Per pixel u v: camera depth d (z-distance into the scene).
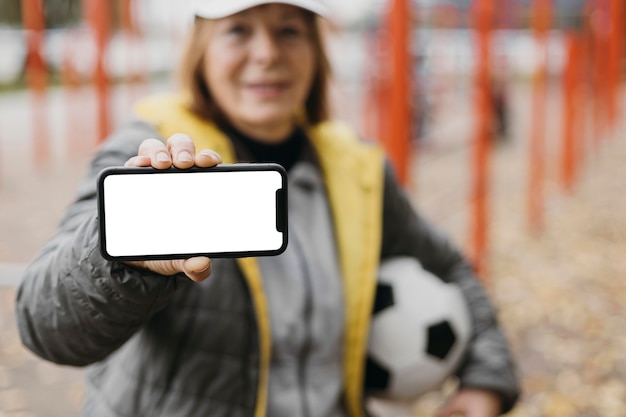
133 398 1.14
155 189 0.75
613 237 5.65
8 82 17.42
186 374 1.13
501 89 10.82
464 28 11.72
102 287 0.87
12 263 4.82
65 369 3.23
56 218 6.23
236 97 1.28
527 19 11.63
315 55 1.36
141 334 1.15
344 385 1.28
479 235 3.96
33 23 8.29
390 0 2.70
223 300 1.14
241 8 1.21
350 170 1.36
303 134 1.38
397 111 2.73
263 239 0.77
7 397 2.95
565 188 7.27
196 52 1.27
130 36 8.22
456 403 1.45
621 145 10.15
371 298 1.29
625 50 15.05
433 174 8.49
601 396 3.07
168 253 0.75
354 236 1.31
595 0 9.87
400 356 1.39
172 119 1.22
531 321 3.92
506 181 8.09
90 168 1.10
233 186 0.76
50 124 12.04
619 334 3.73
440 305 1.41
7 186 7.52
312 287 1.23
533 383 3.18
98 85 4.44
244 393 1.15
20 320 1.00
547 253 5.23
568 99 7.25
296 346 1.20
